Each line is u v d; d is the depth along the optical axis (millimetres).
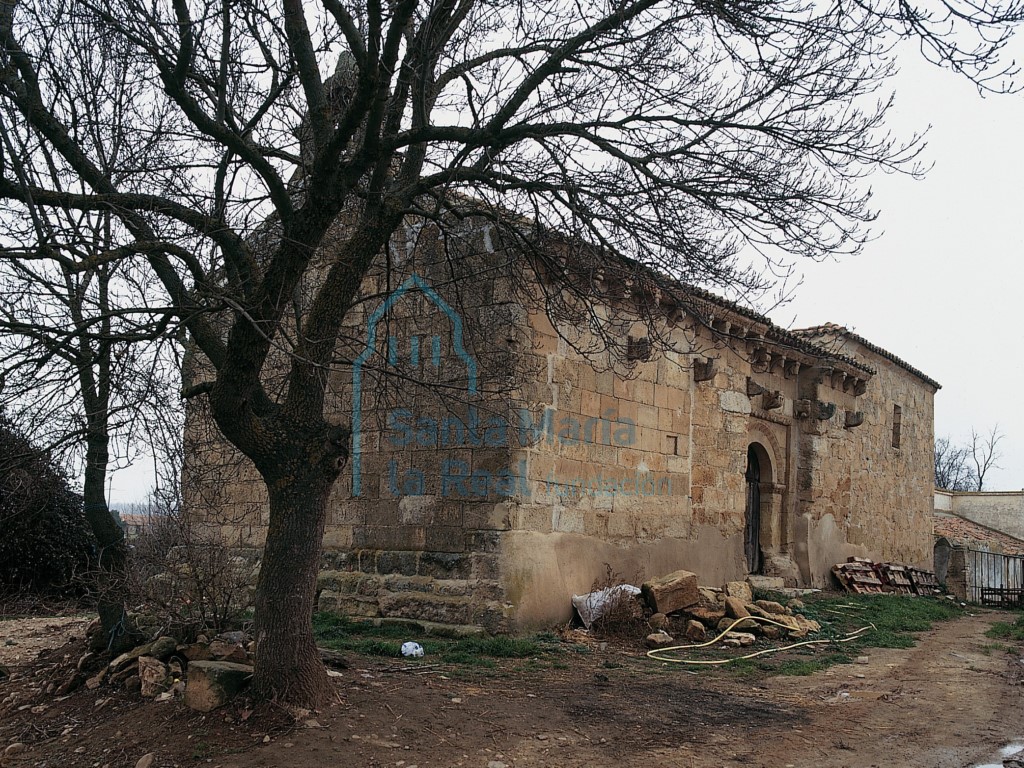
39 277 6371
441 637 10820
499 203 8469
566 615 11594
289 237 6734
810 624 13016
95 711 7348
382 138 7262
